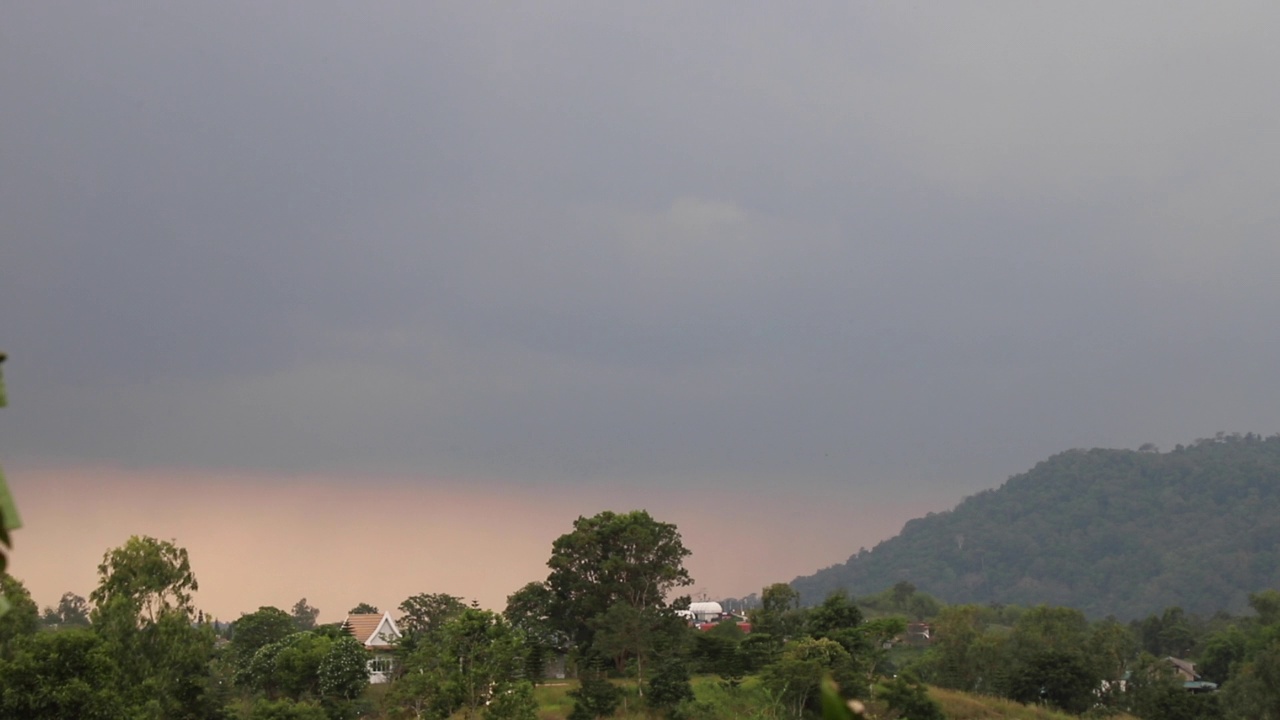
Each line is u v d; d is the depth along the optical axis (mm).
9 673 34656
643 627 67438
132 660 39281
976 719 69750
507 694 48531
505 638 52125
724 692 67312
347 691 57969
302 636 64688
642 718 59312
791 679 63000
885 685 68812
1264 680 72125
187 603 41812
